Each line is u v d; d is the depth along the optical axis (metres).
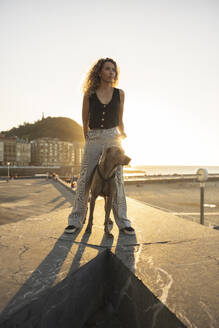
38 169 100.56
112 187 2.33
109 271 2.01
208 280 1.47
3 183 45.31
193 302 1.23
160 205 33.81
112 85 2.89
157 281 1.45
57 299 1.43
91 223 2.55
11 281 1.45
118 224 2.59
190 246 2.12
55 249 2.04
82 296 1.68
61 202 22.72
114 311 1.84
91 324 1.70
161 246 2.12
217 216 22.98
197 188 65.50
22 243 2.21
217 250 2.02
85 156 2.66
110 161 2.23
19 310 1.18
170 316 1.15
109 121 2.60
